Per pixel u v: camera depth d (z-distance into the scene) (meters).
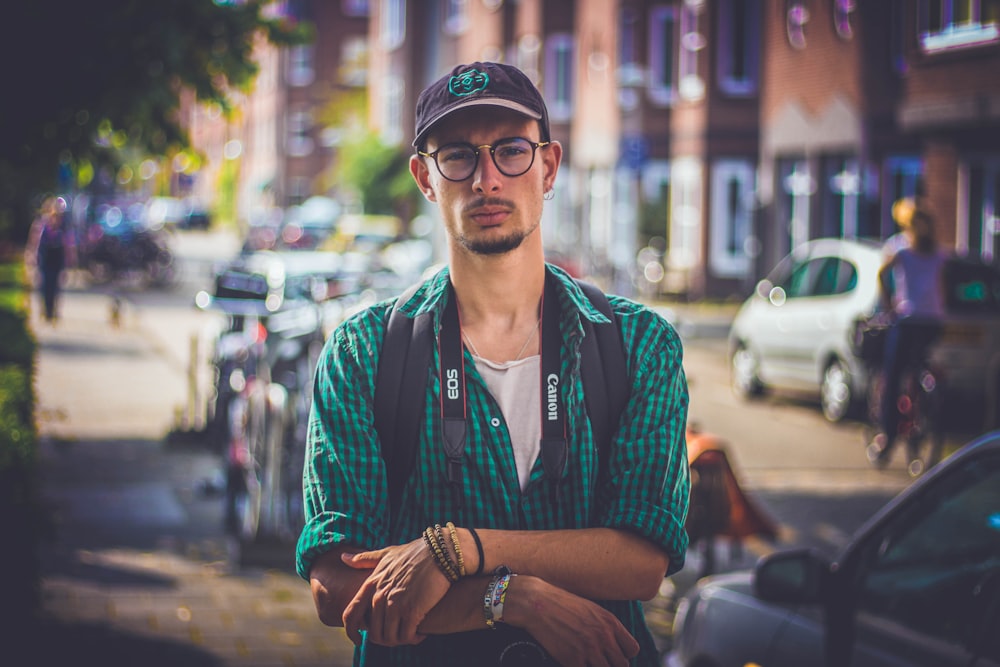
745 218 31.95
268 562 7.29
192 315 25.30
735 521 6.06
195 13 8.12
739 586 3.94
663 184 34.88
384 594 2.09
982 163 17.67
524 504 2.29
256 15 8.44
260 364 8.44
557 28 39.34
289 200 69.50
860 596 3.36
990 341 12.80
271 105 71.00
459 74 2.29
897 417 11.22
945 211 18.23
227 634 5.99
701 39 31.88
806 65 26.73
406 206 48.72
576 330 2.32
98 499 8.97
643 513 2.17
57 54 7.75
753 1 31.64
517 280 2.33
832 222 26.53
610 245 35.81
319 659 5.68
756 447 12.17
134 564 7.22
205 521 8.42
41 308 23.06
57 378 15.62
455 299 2.36
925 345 11.16
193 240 65.50
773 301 15.07
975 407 13.44
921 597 3.19
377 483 2.26
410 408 2.30
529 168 2.30
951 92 17.88
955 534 3.22
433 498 2.29
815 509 9.45
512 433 2.31
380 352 2.32
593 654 2.05
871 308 13.25
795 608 3.58
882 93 24.83
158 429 12.21
